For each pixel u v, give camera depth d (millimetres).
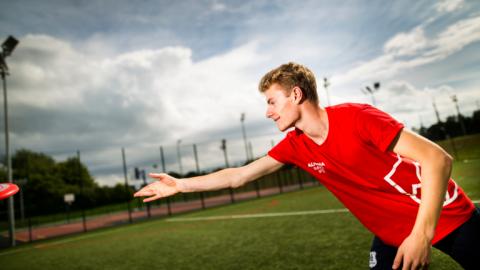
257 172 1862
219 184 1905
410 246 981
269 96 1433
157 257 6418
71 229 19875
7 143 13570
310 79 1409
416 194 1293
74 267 6656
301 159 1651
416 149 1069
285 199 17188
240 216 11953
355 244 5039
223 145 26875
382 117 1186
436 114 50438
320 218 8289
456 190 1296
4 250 12180
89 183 59656
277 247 5727
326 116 1379
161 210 27328
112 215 31453
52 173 55250
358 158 1306
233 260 5254
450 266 3443
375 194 1384
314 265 4297
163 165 18906
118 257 7051
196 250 6559
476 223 1255
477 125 54719
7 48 13906
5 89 13828
